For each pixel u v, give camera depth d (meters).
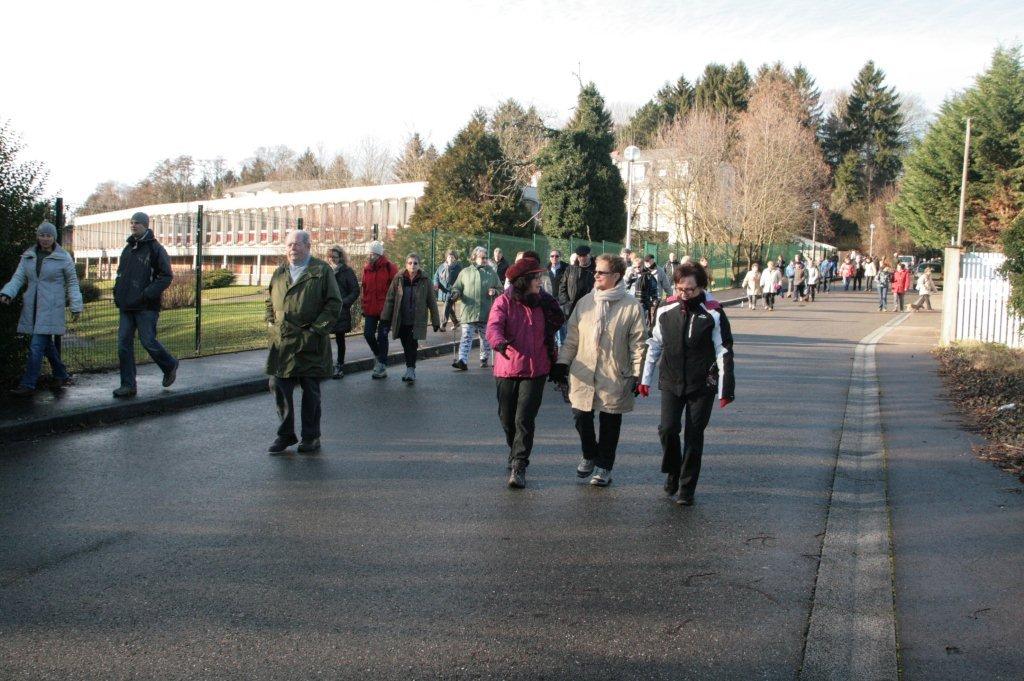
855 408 10.45
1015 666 3.65
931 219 48.84
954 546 5.23
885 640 3.91
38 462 6.94
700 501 6.24
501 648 3.76
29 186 9.64
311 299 7.39
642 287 14.90
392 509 5.85
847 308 33.03
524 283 6.55
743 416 9.77
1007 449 7.76
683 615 4.16
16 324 9.40
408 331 11.95
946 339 17.86
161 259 9.38
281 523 5.48
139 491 6.17
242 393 10.48
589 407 6.46
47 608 4.10
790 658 3.72
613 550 5.10
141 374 11.09
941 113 49.19
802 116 76.75
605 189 44.31
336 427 8.71
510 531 5.42
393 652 3.70
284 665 3.56
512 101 42.78
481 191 37.53
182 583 4.44
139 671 3.50
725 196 51.09
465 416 9.42
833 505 6.20
